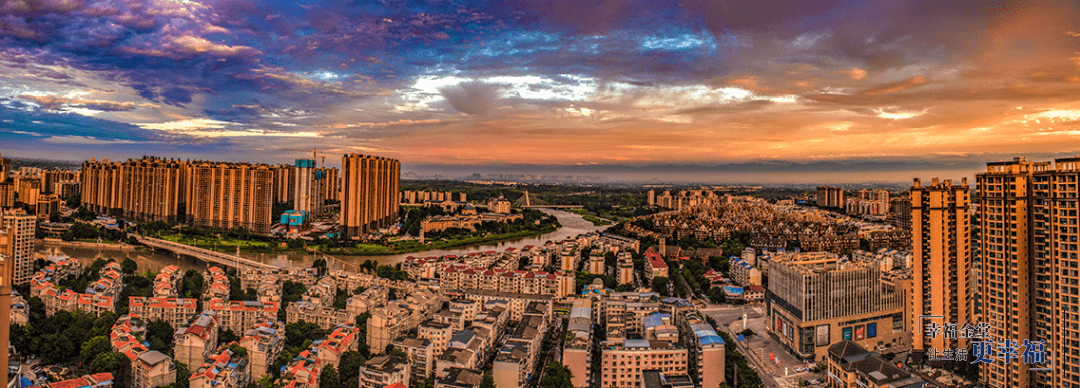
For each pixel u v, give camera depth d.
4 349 155.00
